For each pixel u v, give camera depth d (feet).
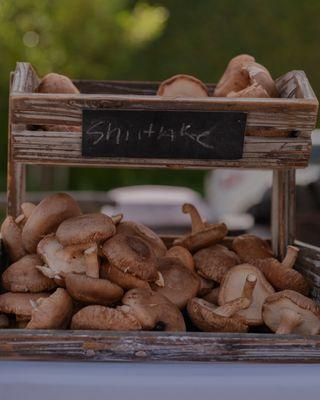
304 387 6.35
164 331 6.83
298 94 7.67
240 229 15.17
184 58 54.49
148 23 34.06
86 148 7.15
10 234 8.46
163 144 7.15
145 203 28.60
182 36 54.39
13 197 9.29
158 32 38.91
